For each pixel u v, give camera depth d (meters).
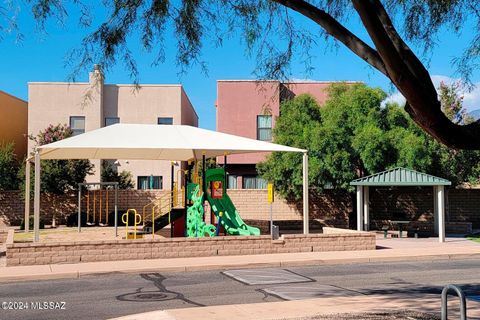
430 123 6.20
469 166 28.30
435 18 9.24
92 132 20.58
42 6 8.95
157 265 15.76
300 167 27.23
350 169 27.42
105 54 9.40
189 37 9.73
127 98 34.97
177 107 35.25
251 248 18.44
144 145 19.25
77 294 11.97
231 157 34.34
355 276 14.45
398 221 25.95
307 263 16.88
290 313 9.37
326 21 7.02
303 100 29.39
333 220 29.77
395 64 5.98
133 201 31.12
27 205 24.16
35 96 33.84
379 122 27.94
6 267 15.58
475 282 13.30
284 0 7.17
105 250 16.78
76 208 30.91
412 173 23.80
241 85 34.25
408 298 10.97
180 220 23.69
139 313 9.79
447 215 29.33
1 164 30.44
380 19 6.50
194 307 10.25
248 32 10.09
